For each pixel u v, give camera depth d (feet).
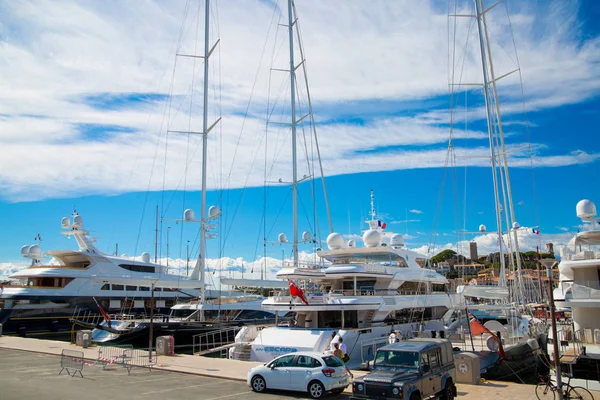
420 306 99.86
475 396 52.75
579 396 47.24
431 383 45.57
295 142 114.62
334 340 69.46
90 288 141.69
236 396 51.83
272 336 81.20
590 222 86.58
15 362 77.20
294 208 110.63
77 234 149.18
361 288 96.68
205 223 120.06
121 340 102.22
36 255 155.02
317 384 51.13
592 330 70.95
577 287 71.15
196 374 66.33
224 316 130.41
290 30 120.57
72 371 68.28
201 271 118.11
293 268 90.68
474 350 77.77
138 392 53.52
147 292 154.71
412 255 107.65
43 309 131.75
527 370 81.76
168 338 85.87
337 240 101.91
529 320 103.04
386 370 45.47
